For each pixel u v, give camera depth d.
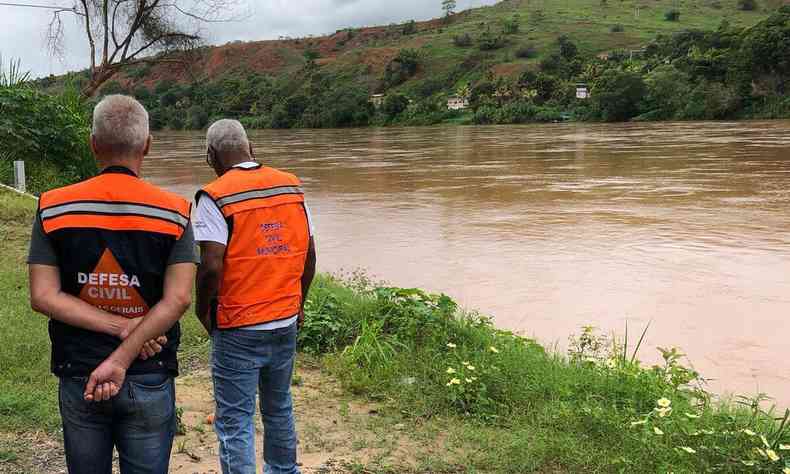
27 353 5.56
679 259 12.35
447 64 144.00
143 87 148.75
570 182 25.75
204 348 6.24
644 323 8.69
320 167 36.44
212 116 135.38
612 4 189.38
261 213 3.29
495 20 180.50
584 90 99.44
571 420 4.67
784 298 9.73
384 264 12.23
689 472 4.02
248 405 3.37
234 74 199.62
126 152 2.60
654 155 37.19
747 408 5.68
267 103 137.62
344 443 4.48
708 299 9.73
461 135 70.19
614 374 5.66
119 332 2.48
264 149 56.34
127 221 2.49
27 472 3.81
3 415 4.43
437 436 4.62
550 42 145.12
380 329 6.48
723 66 84.25
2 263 8.59
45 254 2.46
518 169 31.73
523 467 4.14
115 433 2.60
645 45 138.38
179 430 4.54
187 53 20.16
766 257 12.41
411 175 30.27
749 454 4.10
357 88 120.38
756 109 78.31
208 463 4.14
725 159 33.44
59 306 2.42
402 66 143.50
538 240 14.38
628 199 20.77
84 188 2.51
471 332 6.58
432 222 17.08
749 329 8.41
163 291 2.55
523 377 5.50
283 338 3.42
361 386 5.47
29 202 12.48
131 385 2.52
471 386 5.27
